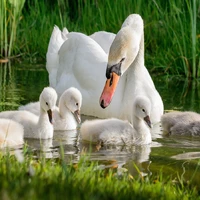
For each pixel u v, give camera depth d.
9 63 20.70
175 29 20.17
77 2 24.59
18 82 17.45
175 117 13.45
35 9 23.45
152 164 10.63
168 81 18.28
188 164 10.66
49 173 8.19
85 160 10.54
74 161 10.63
